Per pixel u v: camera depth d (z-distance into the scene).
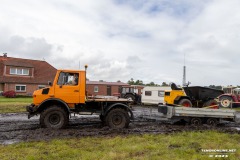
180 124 12.30
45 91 10.44
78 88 10.64
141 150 7.21
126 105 11.10
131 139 8.55
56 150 7.11
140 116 14.38
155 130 10.55
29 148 7.25
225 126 12.27
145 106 24.62
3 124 11.62
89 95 11.79
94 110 11.06
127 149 7.23
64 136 9.02
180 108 11.69
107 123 10.84
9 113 16.22
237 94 23.97
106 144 7.82
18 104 21.70
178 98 15.97
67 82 10.62
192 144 8.02
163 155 6.72
